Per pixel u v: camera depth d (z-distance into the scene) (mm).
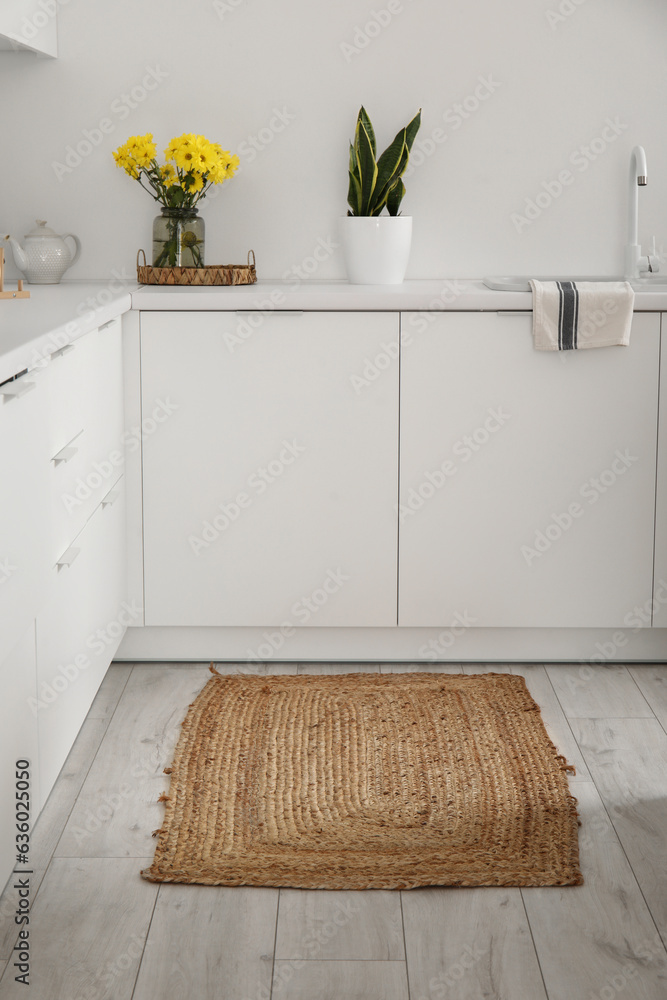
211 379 2529
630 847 1895
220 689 2531
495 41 2869
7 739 1604
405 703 2463
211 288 2668
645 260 2850
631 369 2523
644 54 2879
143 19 2844
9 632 1581
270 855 1871
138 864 1843
